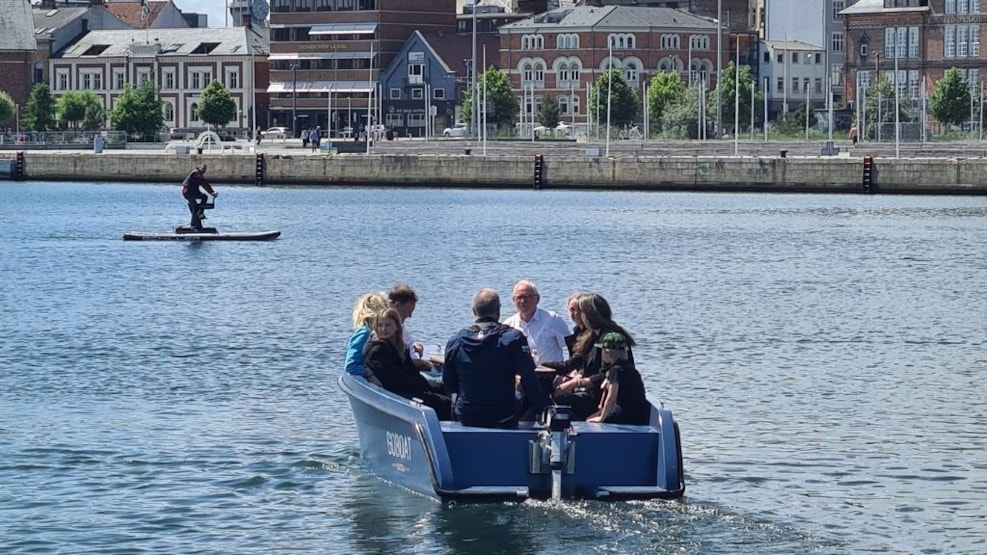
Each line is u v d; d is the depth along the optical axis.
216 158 152.12
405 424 25.95
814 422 33.69
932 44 197.88
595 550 24.00
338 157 148.62
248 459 29.73
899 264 74.06
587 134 196.75
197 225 86.88
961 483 28.44
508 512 24.95
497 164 142.88
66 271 69.12
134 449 30.62
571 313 27.42
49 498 27.16
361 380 27.72
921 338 47.88
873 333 48.94
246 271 69.31
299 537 24.89
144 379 39.00
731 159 133.38
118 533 25.20
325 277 66.75
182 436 31.86
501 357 25.34
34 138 194.12
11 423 33.09
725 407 35.38
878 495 27.56
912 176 127.19
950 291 62.12
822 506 26.77
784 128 197.88
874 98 184.75
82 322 50.62
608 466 25.25
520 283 28.38
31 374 39.81
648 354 44.00
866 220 102.69
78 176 156.88
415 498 25.98
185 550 24.36
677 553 24.00
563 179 140.62
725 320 52.12
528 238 89.38
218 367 41.06
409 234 92.06
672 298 59.06
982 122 177.62
